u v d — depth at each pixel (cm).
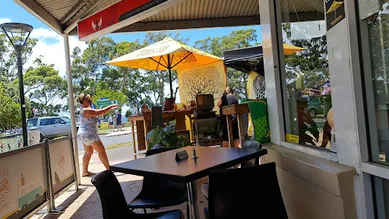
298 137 229
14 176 286
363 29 144
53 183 371
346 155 159
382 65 141
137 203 226
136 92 2803
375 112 144
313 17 201
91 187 459
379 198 142
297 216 202
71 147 445
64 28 499
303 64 219
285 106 250
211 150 229
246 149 217
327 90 185
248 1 486
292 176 204
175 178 150
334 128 171
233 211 151
